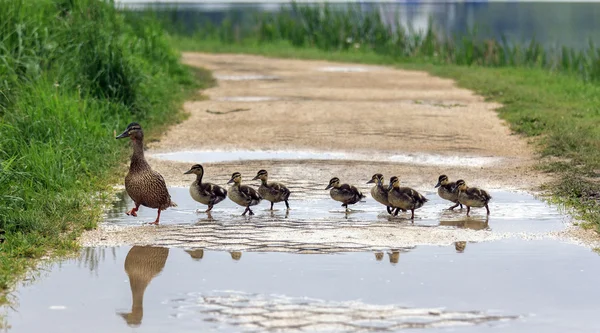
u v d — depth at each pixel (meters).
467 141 21.16
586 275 10.51
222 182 16.16
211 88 32.59
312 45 53.19
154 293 9.79
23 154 15.62
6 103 18.56
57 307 9.34
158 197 13.33
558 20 76.50
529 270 10.70
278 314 9.10
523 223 13.23
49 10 24.64
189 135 21.88
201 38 57.00
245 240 12.11
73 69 22.25
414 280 10.27
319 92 31.66
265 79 36.41
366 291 9.84
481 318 9.02
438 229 12.85
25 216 12.56
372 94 31.11
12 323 8.87
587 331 8.67
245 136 21.80
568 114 24.02
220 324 8.81
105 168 16.83
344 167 17.91
